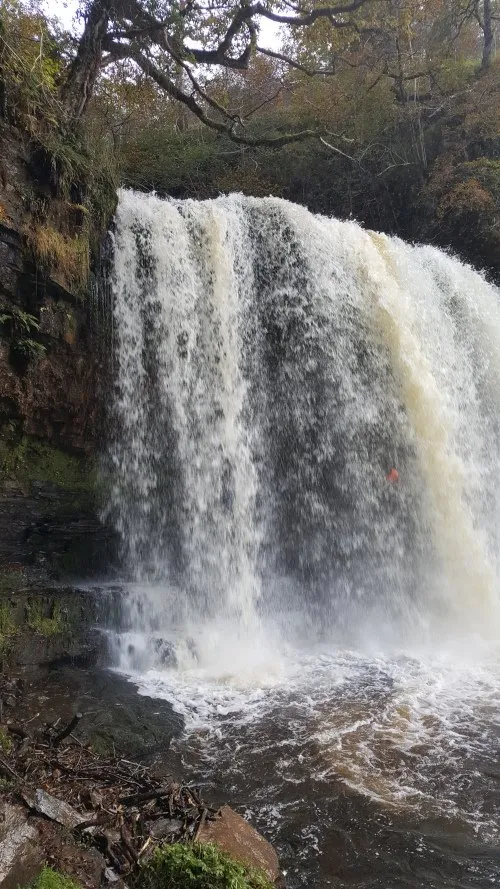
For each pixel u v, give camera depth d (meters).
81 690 6.45
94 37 10.60
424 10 16.80
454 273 12.94
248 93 22.88
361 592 10.58
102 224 8.46
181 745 5.57
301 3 13.90
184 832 3.70
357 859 4.08
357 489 10.70
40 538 8.10
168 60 13.20
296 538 10.48
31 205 7.21
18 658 6.75
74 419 8.12
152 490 9.12
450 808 4.66
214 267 9.78
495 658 8.11
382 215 17.61
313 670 7.64
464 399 11.96
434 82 17.92
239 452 9.95
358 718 6.19
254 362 10.24
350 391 10.67
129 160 18.48
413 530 10.41
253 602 9.88
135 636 7.73
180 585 9.21
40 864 3.05
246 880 3.19
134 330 8.88
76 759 4.69
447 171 15.73
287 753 5.45
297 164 18.36
